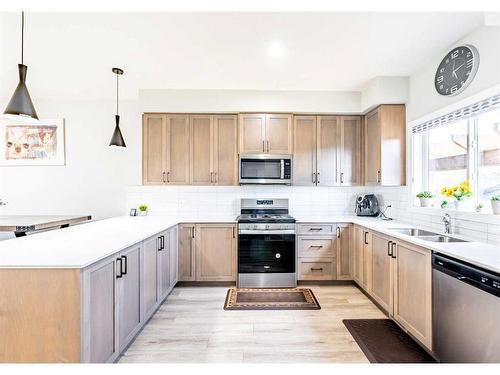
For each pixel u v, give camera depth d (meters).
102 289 1.83
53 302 1.61
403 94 3.33
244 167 3.79
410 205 3.29
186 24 2.24
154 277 2.75
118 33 2.38
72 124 4.10
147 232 2.59
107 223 3.25
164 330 2.58
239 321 2.75
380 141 3.44
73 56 2.79
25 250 1.88
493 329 1.56
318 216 4.17
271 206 4.15
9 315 1.62
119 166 4.12
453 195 2.53
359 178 3.92
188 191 4.12
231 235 3.69
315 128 3.92
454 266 1.83
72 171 4.12
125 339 2.13
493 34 2.18
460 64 2.48
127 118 4.11
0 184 4.08
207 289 3.61
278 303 3.16
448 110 2.64
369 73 3.23
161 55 2.78
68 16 2.13
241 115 3.83
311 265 3.69
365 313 2.92
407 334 2.50
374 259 3.04
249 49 2.65
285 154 3.83
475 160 2.51
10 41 2.51
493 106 2.17
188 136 3.87
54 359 1.61
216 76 3.30
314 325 2.67
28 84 3.53
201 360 2.13
